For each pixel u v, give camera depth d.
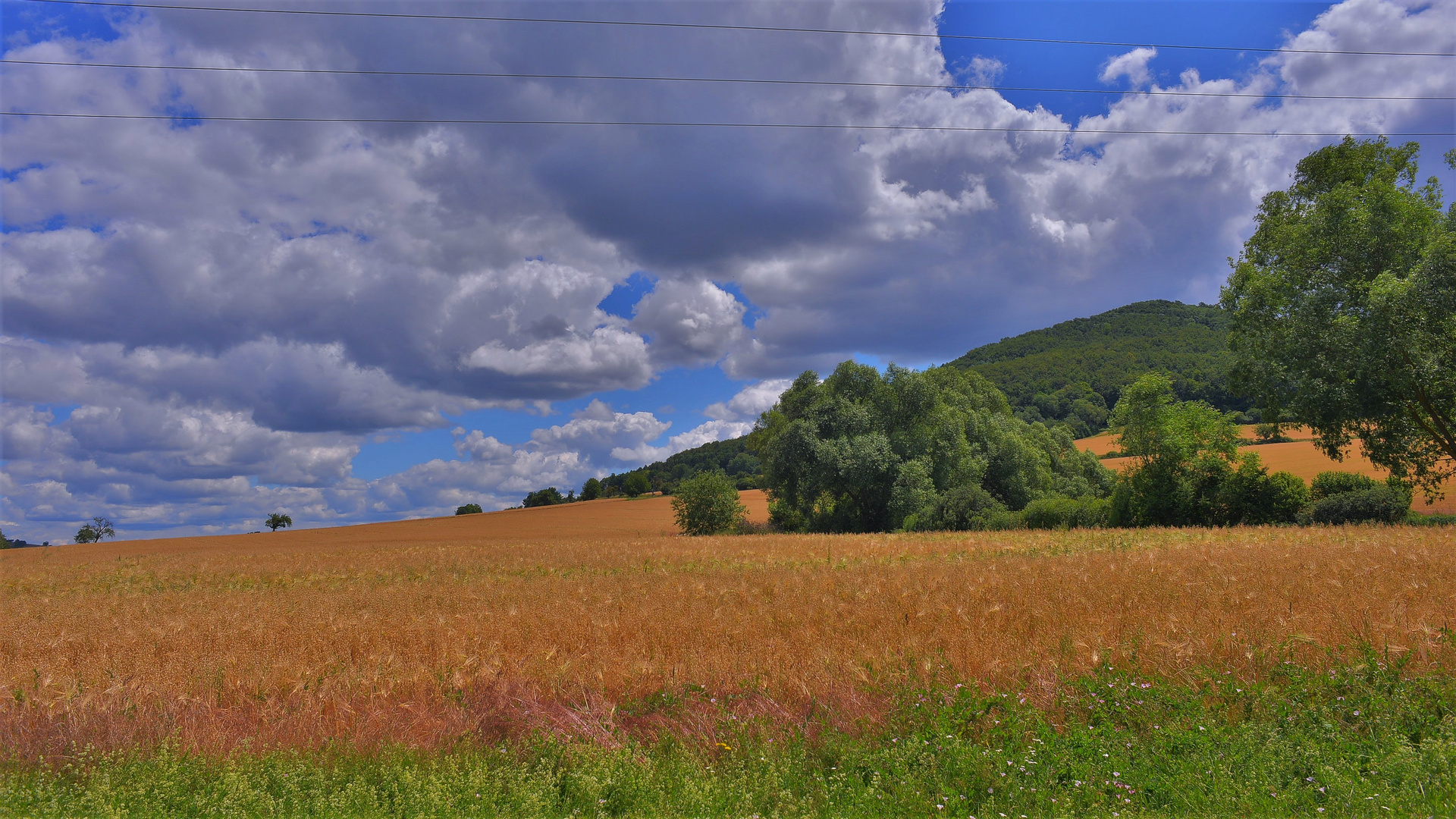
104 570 39.91
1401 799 5.16
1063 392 130.25
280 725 8.33
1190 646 8.80
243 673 10.39
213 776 6.96
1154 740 6.59
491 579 25.67
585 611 14.48
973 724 7.23
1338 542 22.58
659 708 8.42
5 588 32.59
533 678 9.55
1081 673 8.50
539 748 7.34
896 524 56.34
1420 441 34.12
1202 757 6.18
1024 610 12.04
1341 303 34.66
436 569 33.72
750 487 137.75
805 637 10.84
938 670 8.77
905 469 56.81
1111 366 136.62
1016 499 62.44
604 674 9.56
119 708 9.27
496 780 6.57
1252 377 38.47
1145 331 183.75
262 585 30.44
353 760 7.21
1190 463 41.75
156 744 7.94
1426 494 35.44
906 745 6.62
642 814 5.78
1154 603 12.19
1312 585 13.04
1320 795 5.39
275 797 6.47
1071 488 68.06
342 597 21.03
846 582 18.59
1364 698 7.21
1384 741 6.23
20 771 7.22
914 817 5.44
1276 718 6.92
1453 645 8.27
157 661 11.78
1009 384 141.50
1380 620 9.35
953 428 60.66
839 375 68.19
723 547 39.94
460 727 8.09
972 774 6.07
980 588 14.89
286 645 12.65
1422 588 12.20
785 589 17.50
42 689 9.88
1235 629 9.61
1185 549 23.05
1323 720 6.76
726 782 6.35
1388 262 33.62
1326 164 39.00
